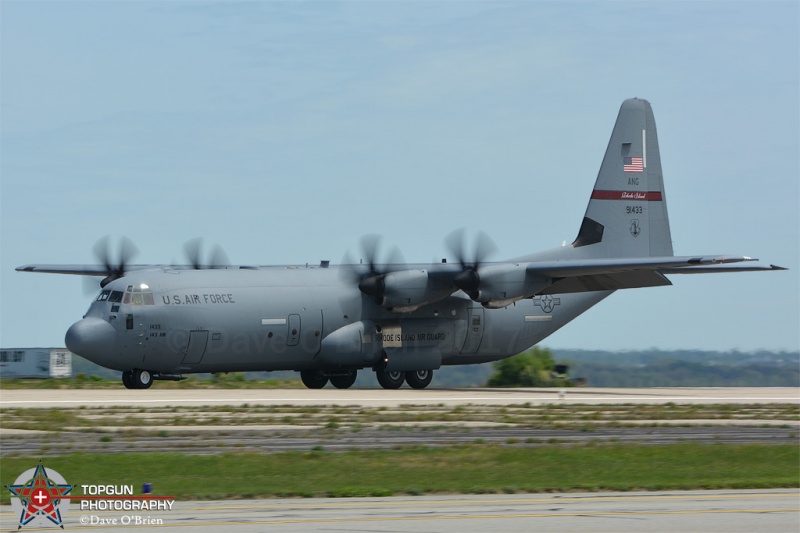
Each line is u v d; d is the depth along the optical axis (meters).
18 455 69.94
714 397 137.00
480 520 48.16
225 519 48.69
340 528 46.06
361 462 68.25
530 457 70.88
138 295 126.31
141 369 130.00
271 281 136.12
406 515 49.72
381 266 139.00
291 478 62.69
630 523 47.34
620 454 72.56
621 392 150.75
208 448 74.56
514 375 179.25
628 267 129.00
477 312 147.25
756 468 68.00
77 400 112.00
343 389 146.00
